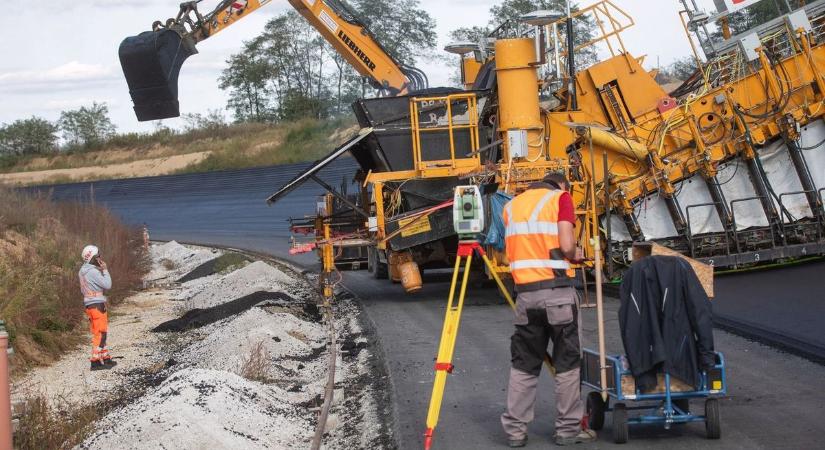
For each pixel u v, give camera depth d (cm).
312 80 8044
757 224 1694
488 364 1020
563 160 1509
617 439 689
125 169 7838
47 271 1680
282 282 2077
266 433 797
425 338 1225
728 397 817
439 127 1594
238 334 1324
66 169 8512
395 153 1597
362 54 2116
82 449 779
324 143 6738
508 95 1522
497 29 1895
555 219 684
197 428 748
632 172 1669
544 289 679
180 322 1698
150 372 1275
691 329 671
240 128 7969
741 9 1731
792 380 870
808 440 676
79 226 2484
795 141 1680
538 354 699
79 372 1302
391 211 1619
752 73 1684
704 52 1744
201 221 4581
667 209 1683
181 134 8556
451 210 1565
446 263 1753
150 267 2917
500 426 763
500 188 1460
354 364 1124
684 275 671
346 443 780
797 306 1289
